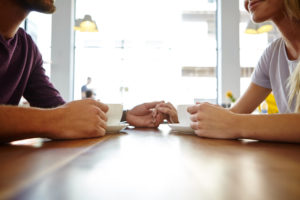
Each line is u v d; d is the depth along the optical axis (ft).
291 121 1.65
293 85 2.80
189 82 18.92
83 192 0.52
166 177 0.66
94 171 0.72
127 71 18.94
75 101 1.91
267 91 3.82
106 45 18.56
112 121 2.44
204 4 18.94
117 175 0.68
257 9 2.75
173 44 19.06
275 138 1.64
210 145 1.43
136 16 18.78
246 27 13.32
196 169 0.77
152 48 19.15
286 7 2.58
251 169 0.77
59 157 0.96
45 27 16.57
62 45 16.66
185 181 0.62
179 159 0.95
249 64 17.76
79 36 17.99
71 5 16.80
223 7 17.40
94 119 1.85
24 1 2.60
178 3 18.93
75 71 17.93
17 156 0.98
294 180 0.63
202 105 2.03
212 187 0.56
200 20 18.95
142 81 19.21
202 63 18.90
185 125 2.34
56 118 1.68
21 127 1.50
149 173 0.71
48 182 0.59
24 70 3.30
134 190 0.54
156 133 2.32
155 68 19.21
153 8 18.88
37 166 0.79
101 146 1.34
